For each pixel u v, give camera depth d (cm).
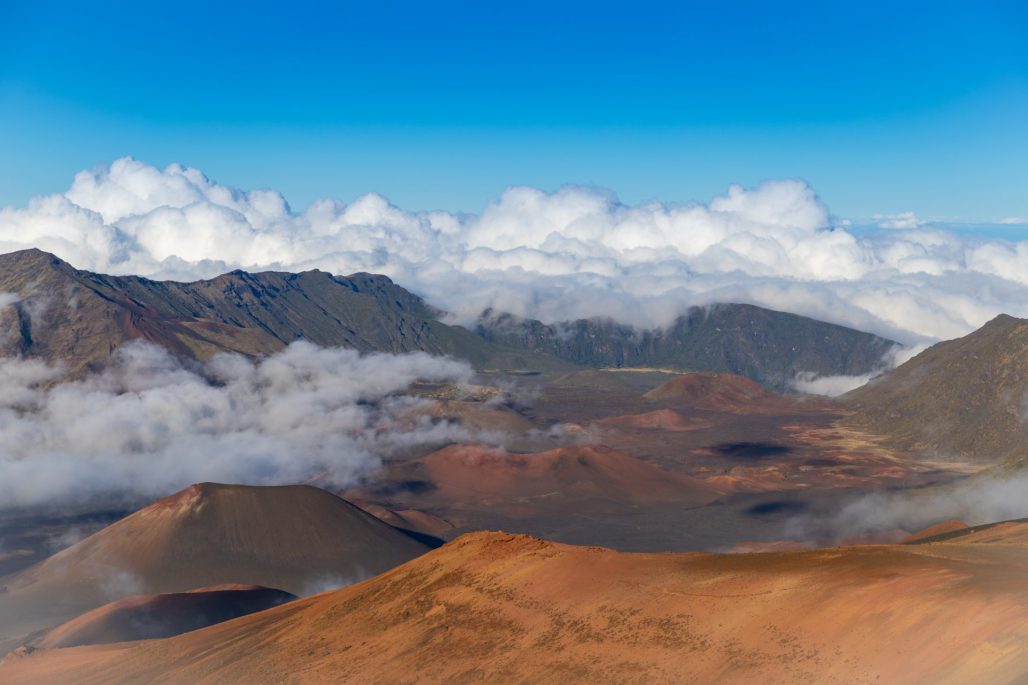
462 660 8744
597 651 8125
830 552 8969
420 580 10712
